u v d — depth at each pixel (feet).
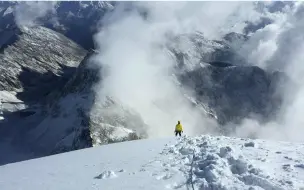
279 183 35.88
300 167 41.78
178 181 39.52
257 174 39.01
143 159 52.65
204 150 51.47
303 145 56.39
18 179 47.65
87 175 46.19
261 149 52.65
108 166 50.42
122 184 40.37
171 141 70.13
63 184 42.86
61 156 65.92
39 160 64.23
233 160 42.60
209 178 38.50
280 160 45.55
